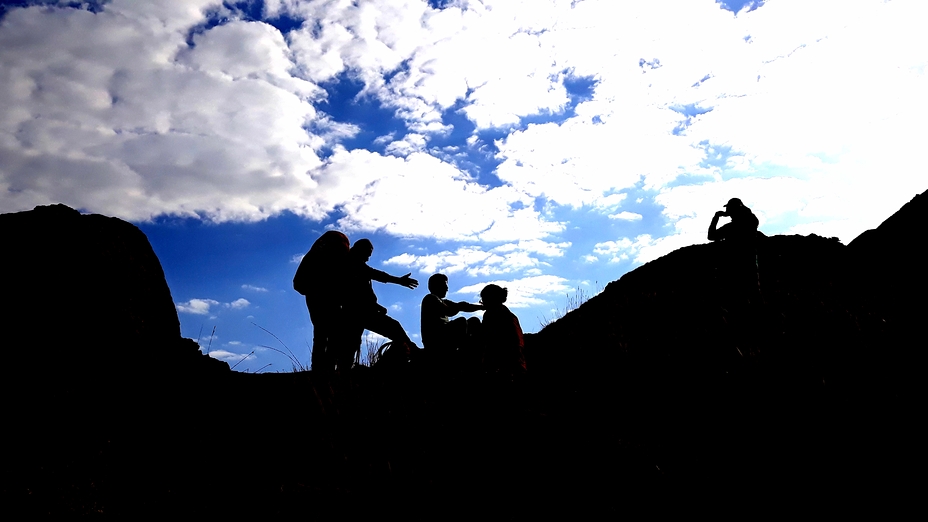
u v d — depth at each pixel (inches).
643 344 302.7
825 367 235.1
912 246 414.0
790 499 158.7
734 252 340.8
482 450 191.2
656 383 249.3
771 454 180.7
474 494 167.0
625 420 217.6
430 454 187.8
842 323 285.7
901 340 250.2
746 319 311.6
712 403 221.9
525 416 216.5
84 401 176.4
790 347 262.7
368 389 226.1
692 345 288.5
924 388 201.8
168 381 204.4
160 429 179.6
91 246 210.7
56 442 160.1
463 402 225.0
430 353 254.7
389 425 203.5
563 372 281.9
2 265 190.1
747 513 154.9
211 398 207.0
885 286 361.4
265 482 163.6
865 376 221.0
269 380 226.7
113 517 137.8
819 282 396.5
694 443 194.7
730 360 260.2
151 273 231.3
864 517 147.9
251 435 188.9
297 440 189.0
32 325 184.1
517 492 168.2
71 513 135.6
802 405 207.2
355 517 151.9
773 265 450.9
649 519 155.3
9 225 201.9
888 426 183.5
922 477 157.2
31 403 167.3
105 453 161.2
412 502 161.3
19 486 139.6
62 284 196.9
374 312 239.3
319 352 232.1
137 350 204.8
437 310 263.9
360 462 180.1
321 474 172.6
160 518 140.7
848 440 180.9
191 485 157.0
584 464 183.2
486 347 252.1
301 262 239.5
